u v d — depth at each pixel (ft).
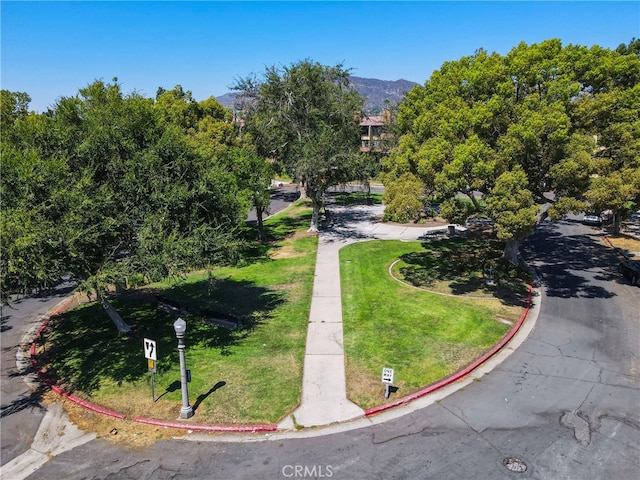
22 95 77.41
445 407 43.60
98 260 51.62
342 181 116.37
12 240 41.63
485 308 67.00
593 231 119.24
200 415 42.75
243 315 66.44
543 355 53.72
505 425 40.60
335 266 90.68
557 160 64.23
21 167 44.47
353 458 36.73
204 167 62.23
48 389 49.06
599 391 45.98
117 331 62.18
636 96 65.82
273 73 126.93
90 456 37.81
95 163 52.47
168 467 36.17
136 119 55.36
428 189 76.89
